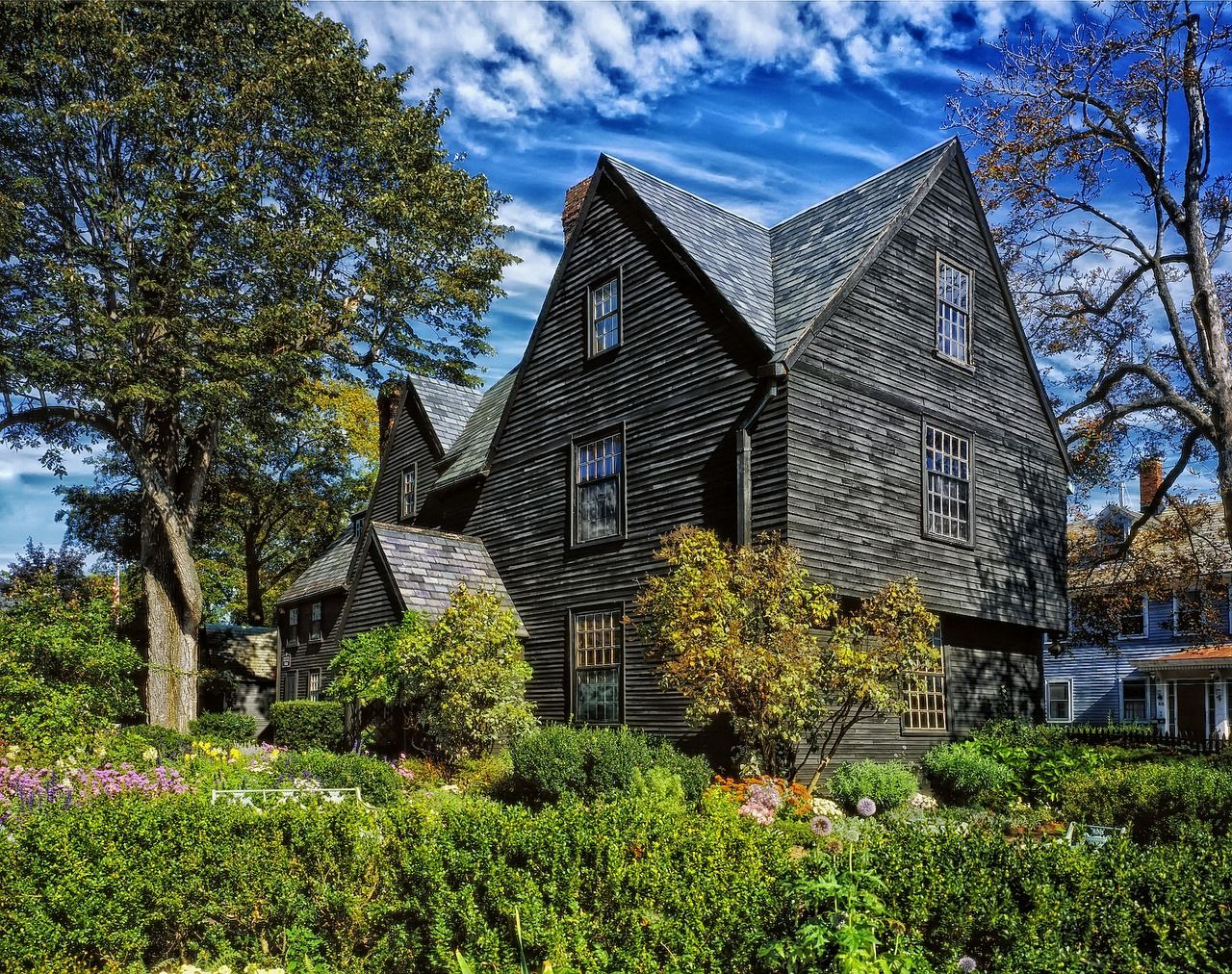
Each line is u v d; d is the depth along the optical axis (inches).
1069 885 175.8
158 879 234.2
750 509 582.9
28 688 599.8
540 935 194.4
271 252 948.6
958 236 729.0
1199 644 1085.1
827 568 574.9
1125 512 1256.2
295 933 232.2
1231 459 843.4
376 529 800.3
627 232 725.3
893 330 653.3
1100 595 1058.1
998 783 551.2
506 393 1023.0
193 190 936.3
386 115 1087.0
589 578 714.2
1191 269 890.7
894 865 182.2
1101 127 935.7
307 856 243.4
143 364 960.9
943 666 673.0
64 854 226.1
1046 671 1348.4
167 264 967.6
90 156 973.8
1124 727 812.6
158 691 1002.1
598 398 733.9
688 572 500.7
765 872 193.3
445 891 211.2
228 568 1815.9
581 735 533.6
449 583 785.6
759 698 482.0
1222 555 1039.6
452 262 1162.6
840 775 532.7
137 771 520.7
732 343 617.9
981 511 711.1
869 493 614.2
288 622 1337.4
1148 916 167.3
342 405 1609.3
